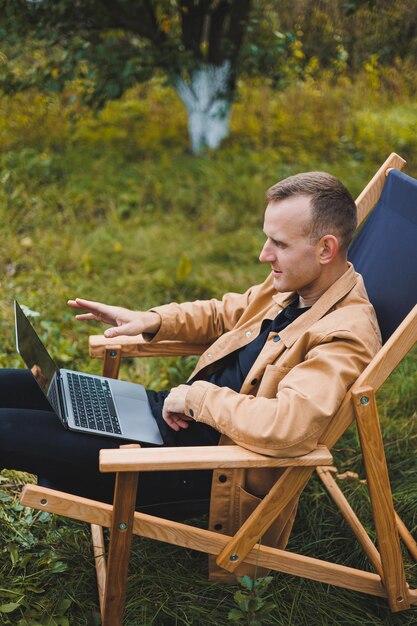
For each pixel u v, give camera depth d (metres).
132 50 5.68
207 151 6.13
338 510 2.56
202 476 2.09
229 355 2.30
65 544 2.34
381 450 1.89
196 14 5.76
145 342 2.44
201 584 2.22
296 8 5.77
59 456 1.99
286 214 1.92
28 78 5.73
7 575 2.20
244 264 4.76
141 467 1.73
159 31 5.75
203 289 4.39
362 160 6.23
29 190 5.40
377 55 5.66
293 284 2.00
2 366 3.40
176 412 2.02
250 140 6.52
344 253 2.01
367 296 2.14
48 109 6.56
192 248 4.87
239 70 5.99
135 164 5.88
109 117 6.80
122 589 1.93
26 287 4.26
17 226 5.03
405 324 1.83
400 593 2.07
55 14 5.43
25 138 6.19
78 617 2.10
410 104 6.64
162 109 7.00
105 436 2.04
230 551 1.93
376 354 1.90
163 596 2.16
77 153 5.96
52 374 2.23
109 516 1.87
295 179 1.95
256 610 2.02
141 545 2.36
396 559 2.03
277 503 1.90
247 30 5.48
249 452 1.82
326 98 6.77
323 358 1.86
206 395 1.92
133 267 4.60
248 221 5.28
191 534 1.93
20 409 2.08
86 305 2.39
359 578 2.07
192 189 5.53
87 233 5.05
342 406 1.86
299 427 1.78
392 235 2.30
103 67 5.63
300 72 5.93
